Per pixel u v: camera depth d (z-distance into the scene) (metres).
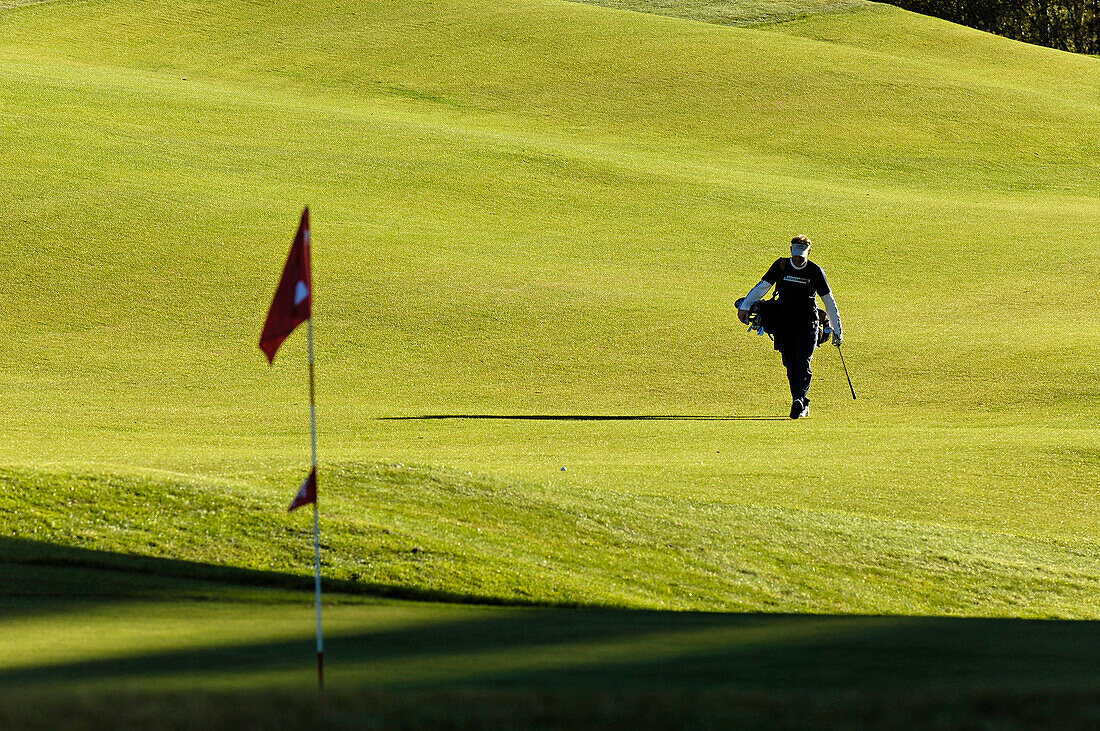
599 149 178.62
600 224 140.50
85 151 150.75
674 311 108.19
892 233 140.12
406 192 148.00
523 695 19.91
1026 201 163.75
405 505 47.88
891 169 180.50
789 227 141.88
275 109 183.25
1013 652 24.86
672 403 83.50
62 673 22.36
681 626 28.05
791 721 18.66
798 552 46.28
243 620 28.86
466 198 147.38
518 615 30.03
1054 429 71.81
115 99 178.62
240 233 126.62
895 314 108.31
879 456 63.53
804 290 78.69
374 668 23.00
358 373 91.75
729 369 92.69
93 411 80.19
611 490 53.69
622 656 24.28
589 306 109.12
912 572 45.25
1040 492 56.66
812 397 84.62
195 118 173.38
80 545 40.50
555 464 60.88
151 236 123.81
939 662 23.72
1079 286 116.44
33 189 134.38
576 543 45.34
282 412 80.38
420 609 30.89
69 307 106.62
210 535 42.28
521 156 166.00
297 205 138.75
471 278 116.56
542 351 97.31
